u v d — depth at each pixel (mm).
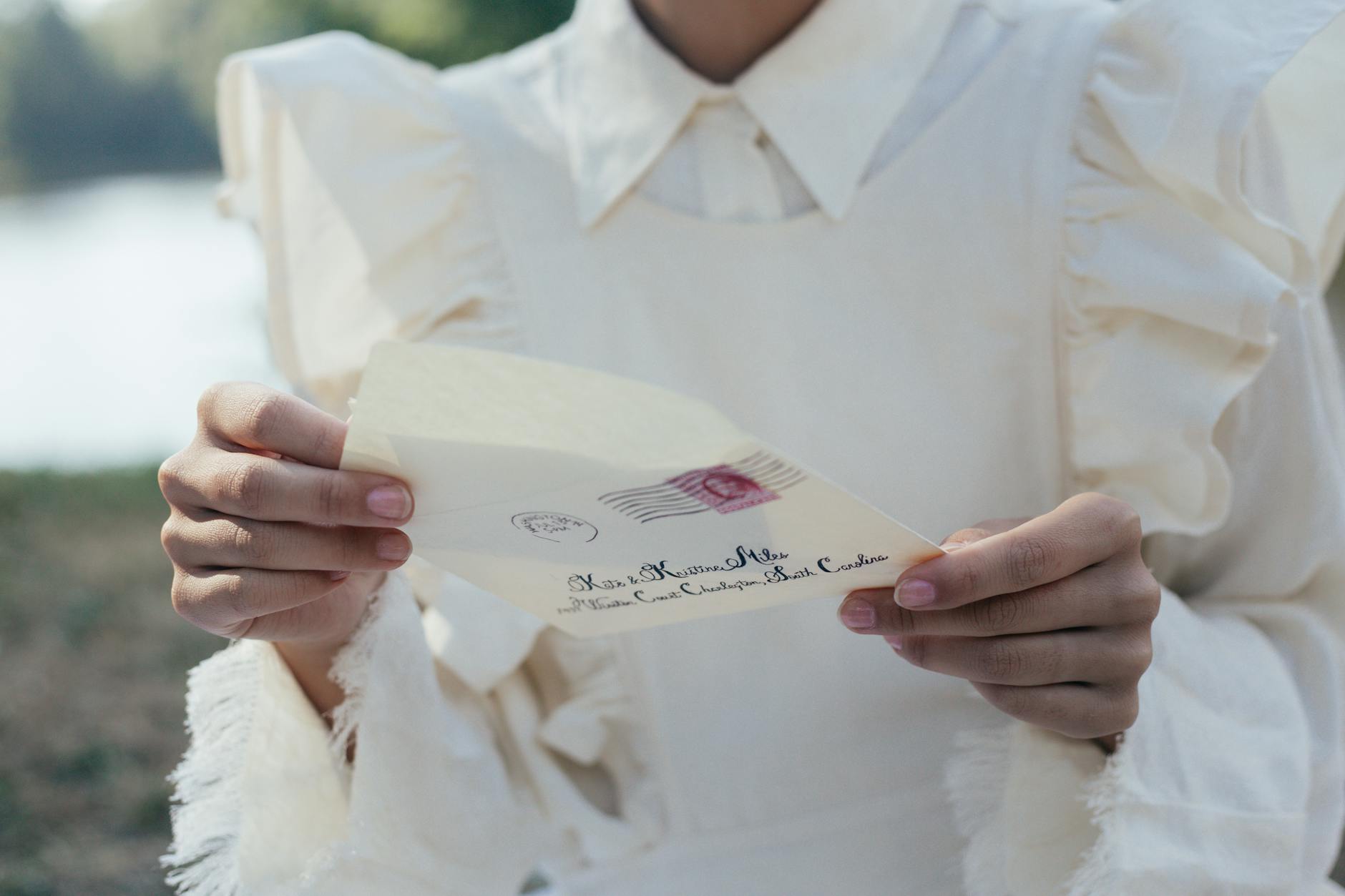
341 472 489
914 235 617
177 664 1997
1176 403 581
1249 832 558
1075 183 605
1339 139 607
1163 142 577
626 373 639
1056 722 531
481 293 646
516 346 643
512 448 459
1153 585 519
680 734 644
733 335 630
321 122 656
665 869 648
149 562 2455
